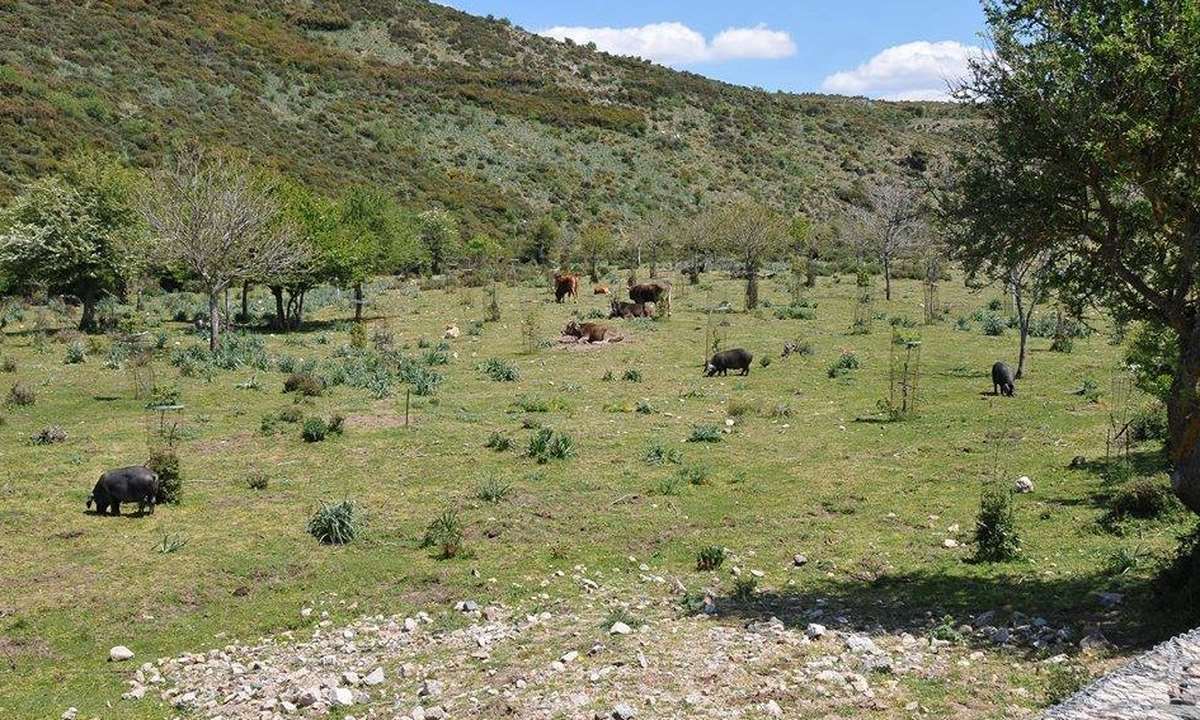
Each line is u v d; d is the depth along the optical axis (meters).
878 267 69.50
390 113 106.00
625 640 11.51
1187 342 11.32
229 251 36.94
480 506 17.91
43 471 20.22
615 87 136.12
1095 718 6.76
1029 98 11.29
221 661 11.90
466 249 77.31
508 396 28.81
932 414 25.25
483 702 9.80
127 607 13.48
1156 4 10.60
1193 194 10.59
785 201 106.75
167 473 18.17
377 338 38.81
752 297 48.94
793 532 16.34
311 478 19.97
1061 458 20.27
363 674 11.14
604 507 17.84
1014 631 11.12
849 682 9.70
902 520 16.73
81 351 35.12
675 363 34.28
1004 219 11.91
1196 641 8.25
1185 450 10.96
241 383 30.08
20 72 78.56
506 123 113.19
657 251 82.25
